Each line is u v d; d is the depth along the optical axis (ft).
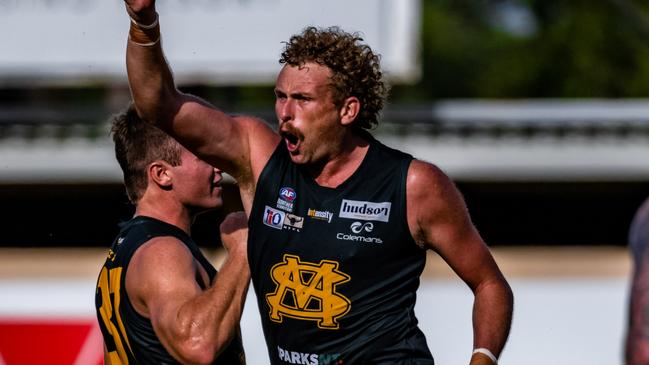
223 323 44.98
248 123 43.88
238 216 47.37
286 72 42.14
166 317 44.78
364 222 42.01
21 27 108.27
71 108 112.68
